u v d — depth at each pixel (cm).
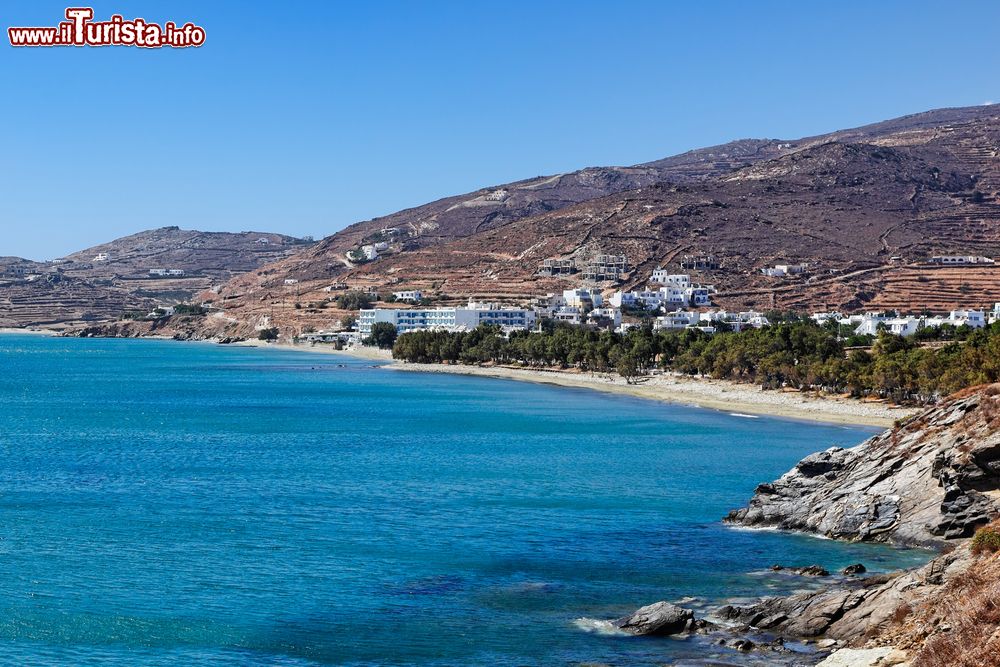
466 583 7356
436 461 13125
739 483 11512
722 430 16688
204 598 7038
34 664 5884
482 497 10550
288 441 15250
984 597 4988
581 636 6209
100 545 8469
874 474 9112
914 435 9319
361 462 13038
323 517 9569
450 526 9162
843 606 6078
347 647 6109
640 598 6956
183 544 8512
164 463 12962
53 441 15312
